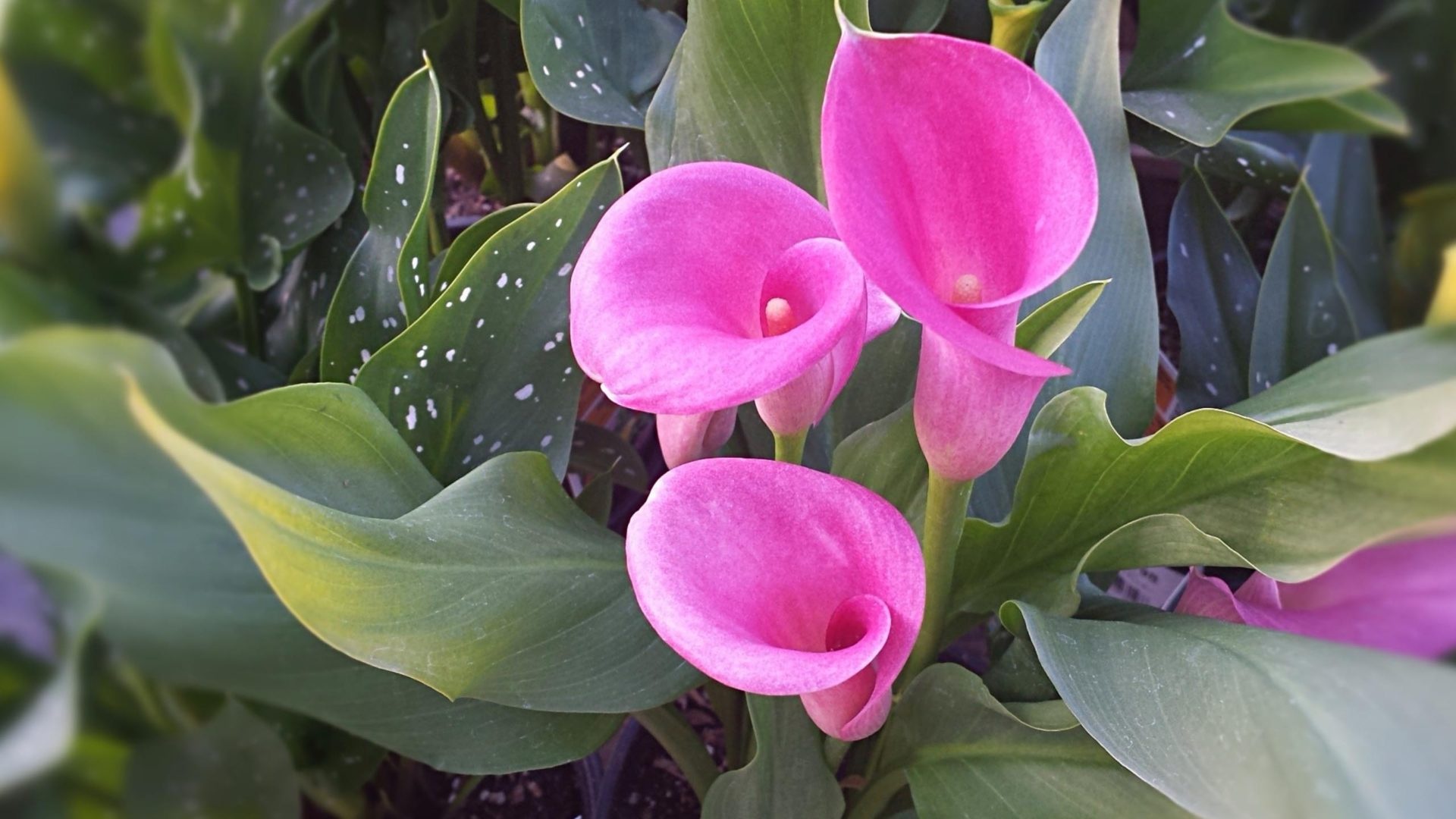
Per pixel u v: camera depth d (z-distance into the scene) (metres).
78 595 0.27
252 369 0.38
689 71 0.45
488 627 0.37
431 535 0.37
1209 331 0.47
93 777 0.27
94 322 0.29
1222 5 0.42
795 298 0.34
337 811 0.39
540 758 0.38
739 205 0.34
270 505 0.31
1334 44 0.35
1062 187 0.30
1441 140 0.33
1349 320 0.38
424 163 0.42
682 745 0.49
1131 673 0.34
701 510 0.33
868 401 0.48
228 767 0.30
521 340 0.43
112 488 0.29
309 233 0.40
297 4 0.37
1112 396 0.45
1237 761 0.30
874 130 0.30
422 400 0.42
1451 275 0.32
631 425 0.70
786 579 0.34
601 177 0.42
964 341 0.28
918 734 0.40
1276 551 0.36
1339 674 0.31
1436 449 0.32
